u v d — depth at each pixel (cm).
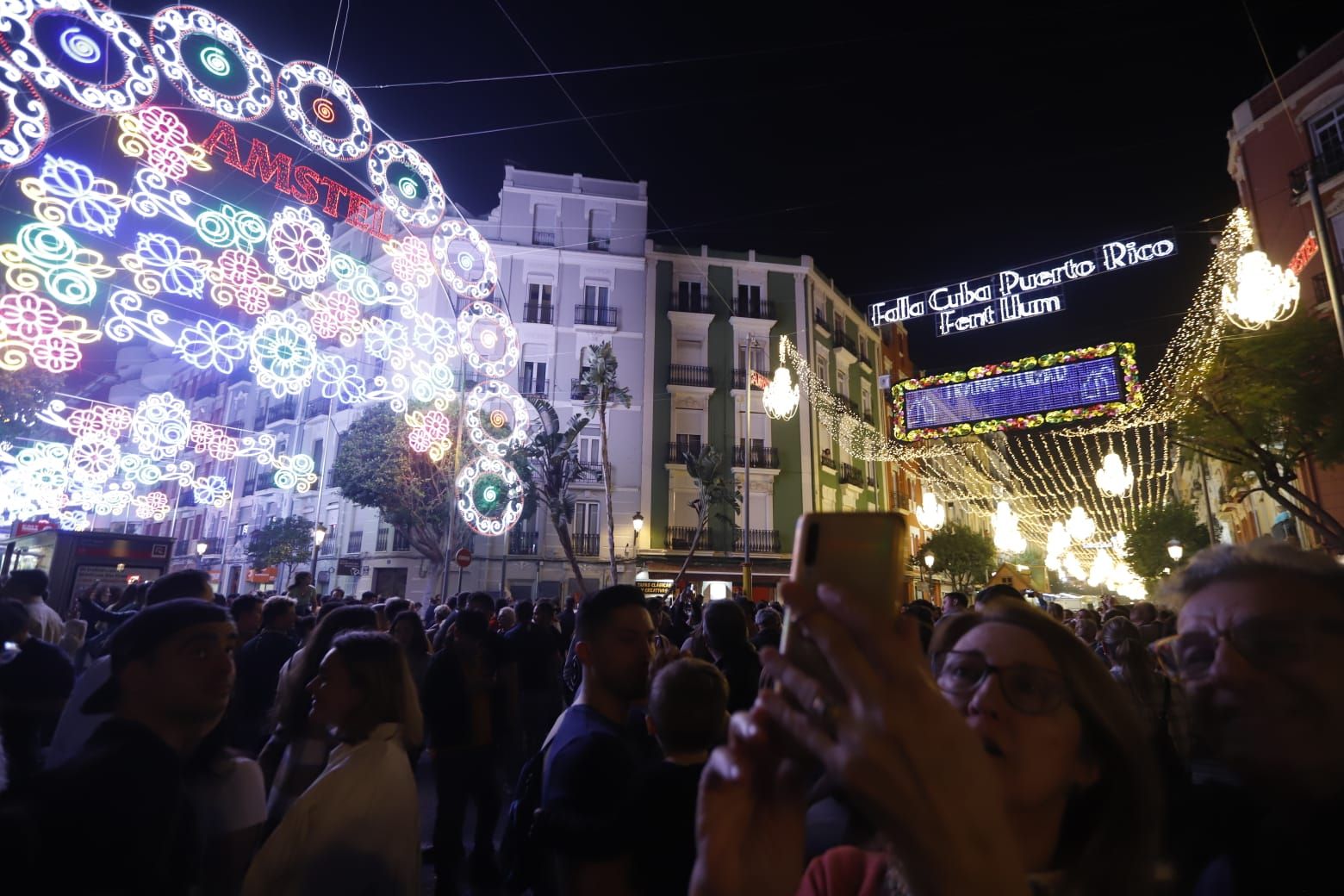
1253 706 98
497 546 2631
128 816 154
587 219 2945
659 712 216
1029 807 100
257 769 252
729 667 462
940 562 3466
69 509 2070
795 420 3011
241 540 3353
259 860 232
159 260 747
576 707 258
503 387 1906
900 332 4294
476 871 492
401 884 244
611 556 2372
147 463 1742
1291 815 94
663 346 2925
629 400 2452
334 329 1003
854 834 125
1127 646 359
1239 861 100
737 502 2527
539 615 781
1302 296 1557
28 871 138
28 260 601
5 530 2105
